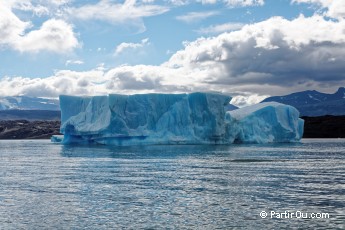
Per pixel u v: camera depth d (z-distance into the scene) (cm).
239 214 3012
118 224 2788
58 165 6078
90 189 3947
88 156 7544
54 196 3631
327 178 4572
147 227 2725
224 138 10412
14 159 7400
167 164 6006
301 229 2675
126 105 9875
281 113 11338
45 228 2712
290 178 4572
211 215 2991
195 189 3925
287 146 10406
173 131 9925
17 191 3866
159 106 10075
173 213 3047
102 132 9856
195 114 10044
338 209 3136
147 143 9856
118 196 3622
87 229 2689
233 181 4369
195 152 8144
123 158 7000
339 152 8806
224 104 10250
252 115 11025
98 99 10406
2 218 2931
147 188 3988
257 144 10969
